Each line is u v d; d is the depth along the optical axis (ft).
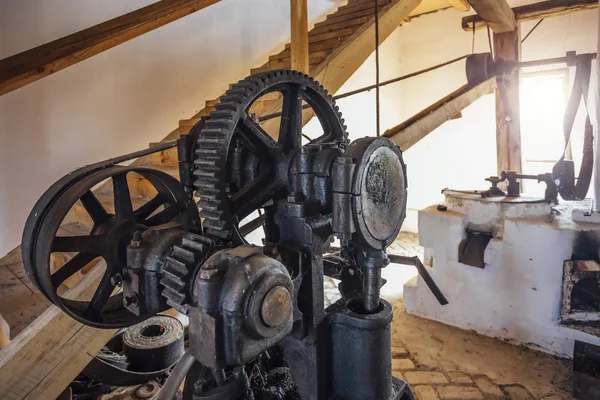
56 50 5.36
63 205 3.02
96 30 5.84
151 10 6.40
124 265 3.51
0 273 8.74
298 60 8.39
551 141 15.81
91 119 10.94
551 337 7.43
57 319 5.18
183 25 12.81
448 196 8.97
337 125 3.93
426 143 18.62
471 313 8.43
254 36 15.03
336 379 3.09
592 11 14.40
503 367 7.18
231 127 2.87
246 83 3.07
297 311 2.77
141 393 6.10
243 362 2.15
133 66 11.69
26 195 9.93
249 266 2.16
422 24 18.72
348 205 2.69
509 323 7.94
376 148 2.86
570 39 14.96
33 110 9.87
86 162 10.91
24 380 5.03
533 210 7.95
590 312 7.32
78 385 6.21
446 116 9.42
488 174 17.20
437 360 7.45
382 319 2.92
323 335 2.99
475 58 10.27
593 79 14.53
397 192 3.15
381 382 2.97
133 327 6.93
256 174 3.46
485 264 8.09
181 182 3.77
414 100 19.49
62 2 10.06
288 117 3.48
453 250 8.48
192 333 2.27
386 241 3.08
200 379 3.07
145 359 6.28
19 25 9.43
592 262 6.97
